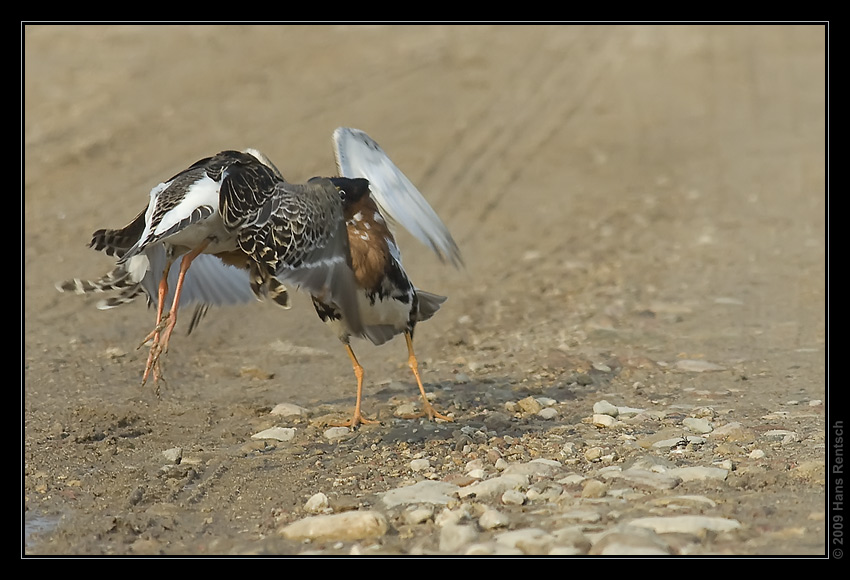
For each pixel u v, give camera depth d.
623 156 27.17
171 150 24.95
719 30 40.81
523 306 16.70
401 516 8.69
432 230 11.73
